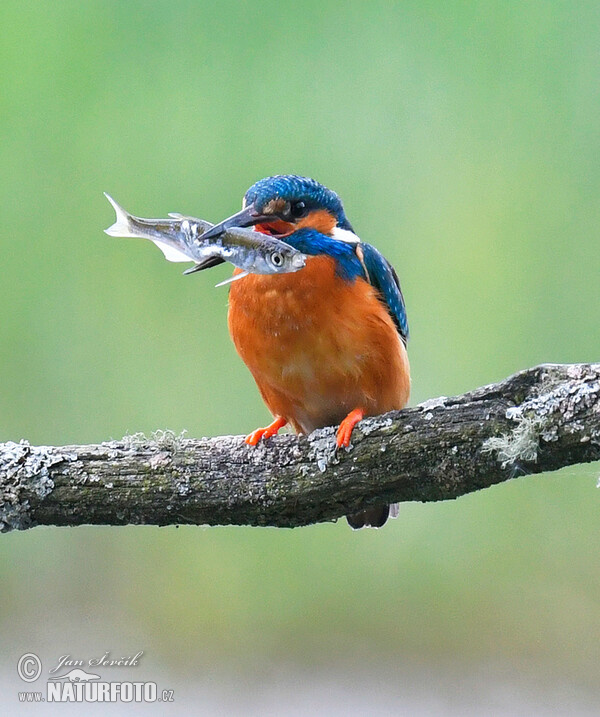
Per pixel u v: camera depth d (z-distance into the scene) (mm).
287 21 12188
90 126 12031
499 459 6828
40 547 13359
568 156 12375
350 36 12297
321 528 13227
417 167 12164
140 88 12062
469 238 12188
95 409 12070
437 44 12406
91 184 12031
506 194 12320
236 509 7395
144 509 7395
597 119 12367
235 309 8312
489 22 12453
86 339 12109
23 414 12000
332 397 8477
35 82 11969
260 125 11992
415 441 7043
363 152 12055
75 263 12102
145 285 12273
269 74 12102
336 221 8633
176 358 12250
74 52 12008
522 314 12242
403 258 12000
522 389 6887
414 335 12141
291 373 8328
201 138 11953
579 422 6582
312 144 12016
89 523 7504
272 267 7129
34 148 11992
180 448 7445
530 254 12289
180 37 12156
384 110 12180
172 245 7270
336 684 13117
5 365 12008
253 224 8367
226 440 7523
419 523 13125
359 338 8141
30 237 12023
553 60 12445
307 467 7289
